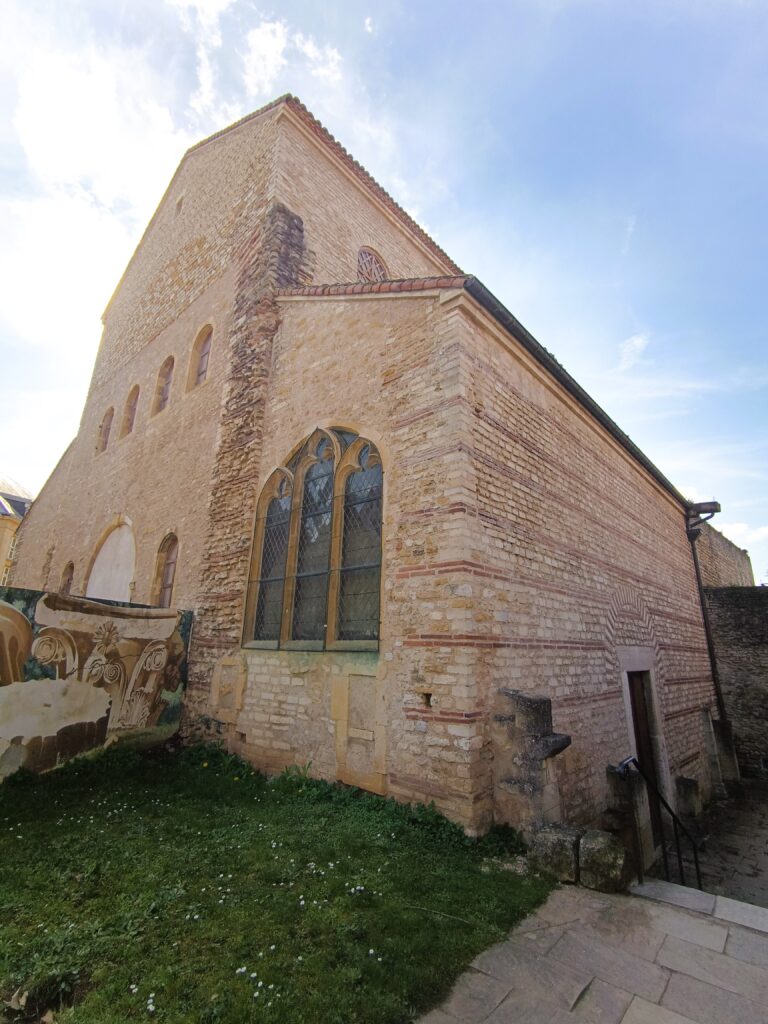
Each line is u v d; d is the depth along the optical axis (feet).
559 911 12.01
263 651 23.94
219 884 12.37
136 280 57.00
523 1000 8.99
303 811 17.42
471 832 15.07
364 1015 8.28
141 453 42.65
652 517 38.78
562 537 24.49
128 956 9.60
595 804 21.90
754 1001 9.17
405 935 10.47
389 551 19.66
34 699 20.99
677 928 11.43
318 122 38.27
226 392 32.53
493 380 21.57
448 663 16.74
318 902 11.52
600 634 26.05
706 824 31.86
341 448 23.38
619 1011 8.82
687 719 36.55
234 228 39.11
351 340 24.80
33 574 56.24
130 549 39.83
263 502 27.12
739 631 46.39
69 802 18.37
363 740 18.72
